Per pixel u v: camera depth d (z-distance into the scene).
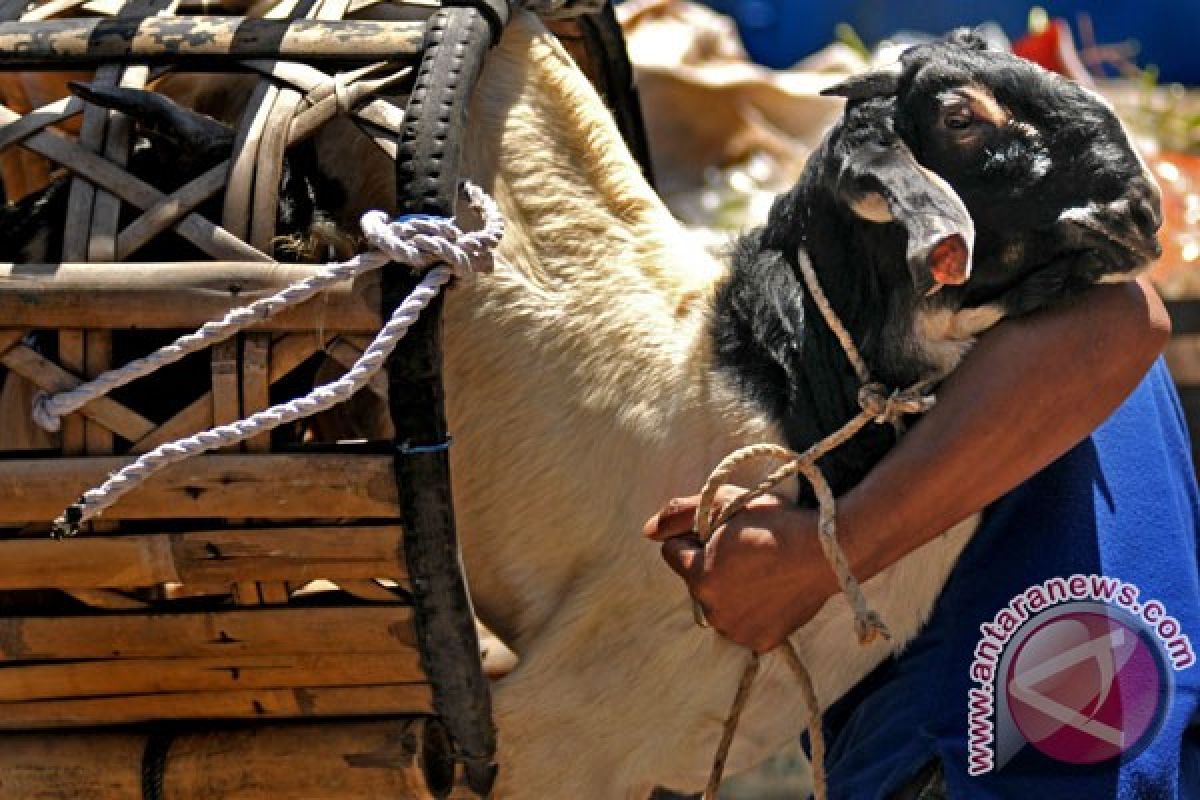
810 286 4.46
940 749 4.48
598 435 4.56
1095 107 4.12
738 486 4.45
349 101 4.14
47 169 5.34
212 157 4.23
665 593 4.52
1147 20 15.23
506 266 4.61
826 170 4.34
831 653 4.62
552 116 4.77
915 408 4.25
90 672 4.20
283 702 4.21
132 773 4.27
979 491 4.22
